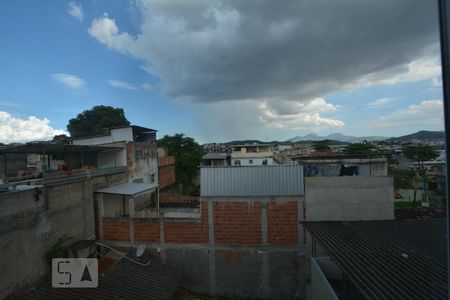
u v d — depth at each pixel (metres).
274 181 13.55
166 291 10.85
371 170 18.91
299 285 13.16
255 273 13.45
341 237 8.99
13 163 19.67
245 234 13.47
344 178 13.11
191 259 13.82
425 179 34.16
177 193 34.44
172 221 13.93
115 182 18.34
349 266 6.66
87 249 12.86
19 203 10.07
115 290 10.16
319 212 13.13
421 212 15.86
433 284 5.69
